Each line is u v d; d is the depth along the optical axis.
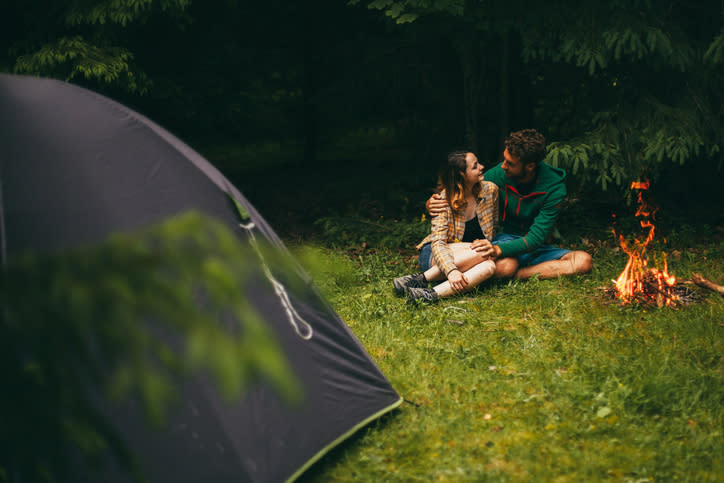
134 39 8.06
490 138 7.97
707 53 5.51
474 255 4.69
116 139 2.56
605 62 5.53
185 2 6.75
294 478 2.58
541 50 5.69
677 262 5.24
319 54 10.23
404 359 3.74
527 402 3.23
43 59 6.52
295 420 2.67
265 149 13.59
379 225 6.56
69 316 1.05
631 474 2.65
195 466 2.30
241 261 1.08
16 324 1.05
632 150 5.89
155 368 2.06
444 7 5.69
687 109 5.91
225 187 2.85
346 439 2.97
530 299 4.58
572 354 3.74
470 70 7.23
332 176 10.05
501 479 2.63
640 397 3.16
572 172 5.81
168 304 1.03
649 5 5.53
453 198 4.70
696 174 7.11
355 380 3.03
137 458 1.29
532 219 5.01
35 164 2.35
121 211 2.45
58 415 1.13
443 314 4.38
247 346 1.00
